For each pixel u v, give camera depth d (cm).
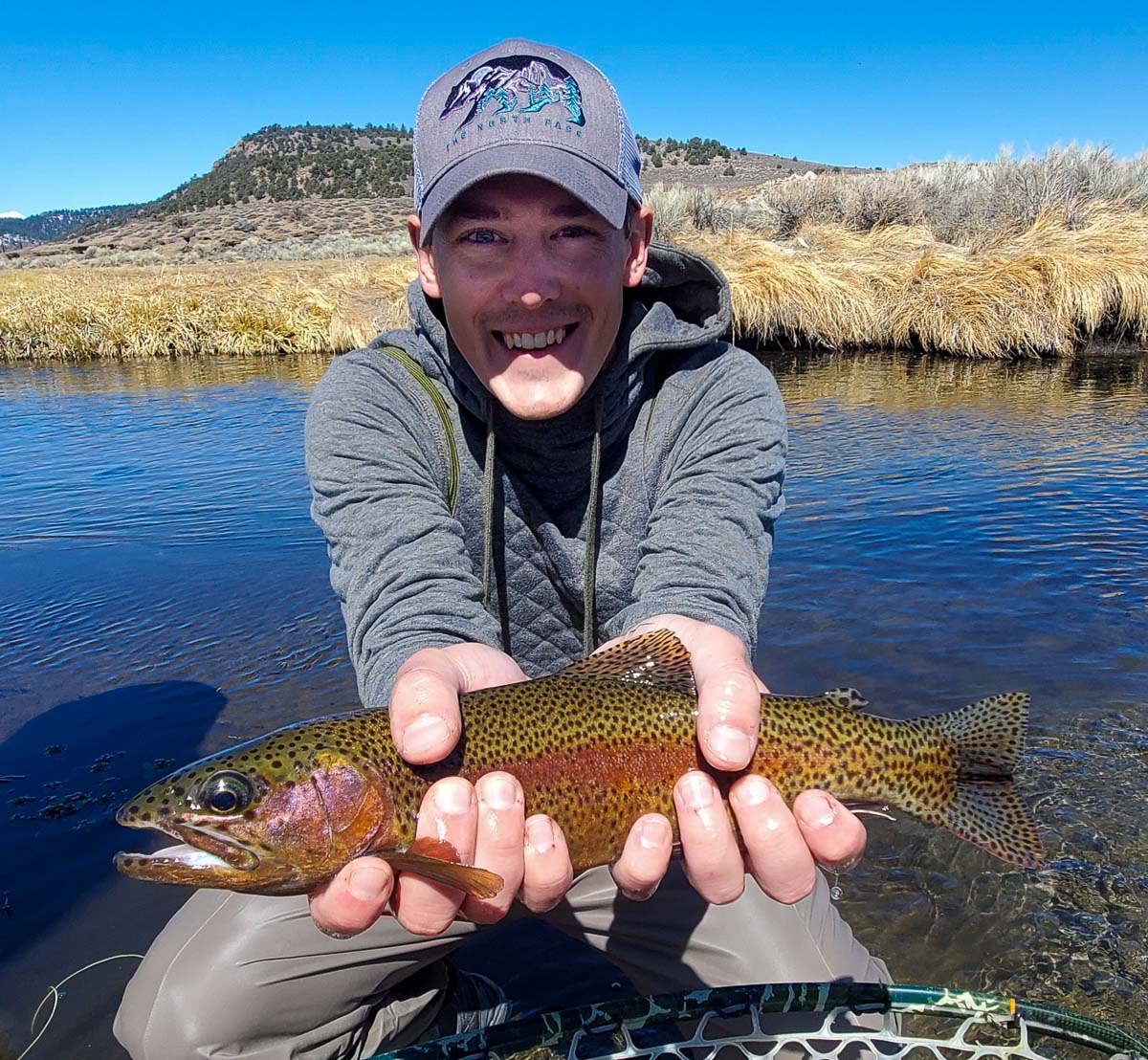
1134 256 455
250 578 188
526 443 78
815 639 149
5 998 84
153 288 767
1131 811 104
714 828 53
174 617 169
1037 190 617
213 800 55
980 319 446
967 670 137
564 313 71
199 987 70
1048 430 288
